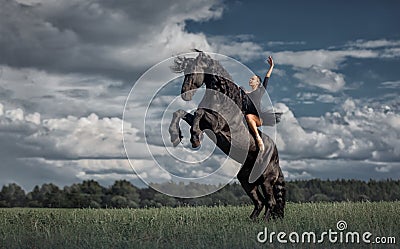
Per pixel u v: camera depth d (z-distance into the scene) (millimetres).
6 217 15430
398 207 17531
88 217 15070
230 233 11086
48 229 11891
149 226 12438
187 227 12109
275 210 14148
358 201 21312
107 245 10047
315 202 21750
